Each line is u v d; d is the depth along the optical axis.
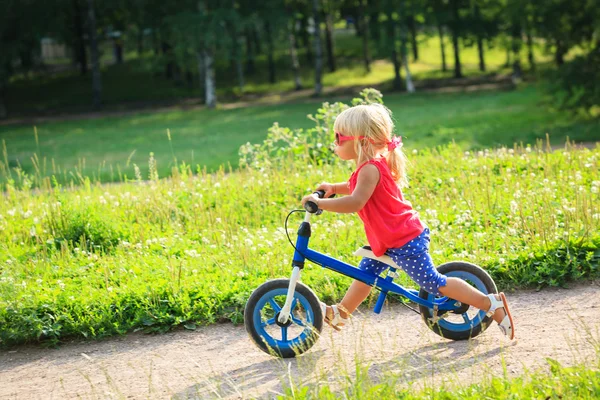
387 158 4.13
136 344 4.85
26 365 4.64
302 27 51.97
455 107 29.14
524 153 9.30
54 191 8.75
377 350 4.30
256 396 3.76
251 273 5.68
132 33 38.31
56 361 4.67
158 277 5.69
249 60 49.50
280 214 7.69
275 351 4.27
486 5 40.00
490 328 4.55
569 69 21.36
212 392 3.88
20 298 5.29
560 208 6.48
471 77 45.50
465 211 6.84
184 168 9.77
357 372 3.48
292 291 4.15
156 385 4.10
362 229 6.58
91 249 6.93
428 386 3.53
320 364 4.14
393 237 3.97
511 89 37.12
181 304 5.16
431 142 18.25
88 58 56.22
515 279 5.32
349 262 5.70
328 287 5.22
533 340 4.30
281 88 44.59
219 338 4.82
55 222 7.43
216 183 8.82
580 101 21.30
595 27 20.94
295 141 10.17
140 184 9.05
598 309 4.76
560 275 5.29
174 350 4.67
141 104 40.78
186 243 6.82
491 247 5.79
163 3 36.53
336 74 48.41
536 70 23.22
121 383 4.19
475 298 4.10
